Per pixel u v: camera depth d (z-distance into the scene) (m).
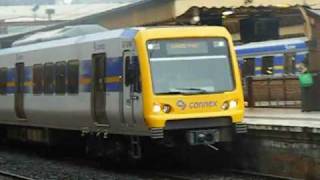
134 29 20.09
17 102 28.47
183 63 19.94
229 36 20.81
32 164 25.33
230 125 20.23
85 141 25.08
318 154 17.92
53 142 26.31
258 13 32.59
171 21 29.75
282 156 19.25
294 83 28.64
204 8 28.91
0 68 30.41
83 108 22.81
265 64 42.97
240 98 20.44
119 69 20.56
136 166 22.81
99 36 22.08
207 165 22.73
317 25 25.56
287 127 18.81
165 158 23.39
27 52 27.42
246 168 20.86
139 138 20.31
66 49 23.97
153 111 19.14
